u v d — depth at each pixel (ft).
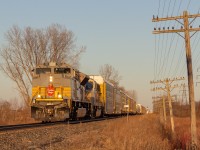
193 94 61.52
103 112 153.89
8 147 45.85
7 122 119.96
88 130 80.89
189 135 73.00
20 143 50.57
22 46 142.10
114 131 79.00
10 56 140.67
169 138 78.59
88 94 124.77
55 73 96.94
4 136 55.01
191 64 62.44
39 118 95.61
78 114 105.19
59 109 95.04
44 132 66.49
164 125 116.98
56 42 150.10
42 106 94.94
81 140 60.23
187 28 63.52
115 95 185.37
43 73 97.19
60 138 61.52
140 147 54.49
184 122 154.30
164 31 64.80
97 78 153.99
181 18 63.82
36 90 96.17
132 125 107.65
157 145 57.52
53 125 83.71
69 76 96.32
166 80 113.09
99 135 73.05
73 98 98.78
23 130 66.28
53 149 48.52
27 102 143.54
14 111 143.95
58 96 95.04
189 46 63.05
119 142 58.54
